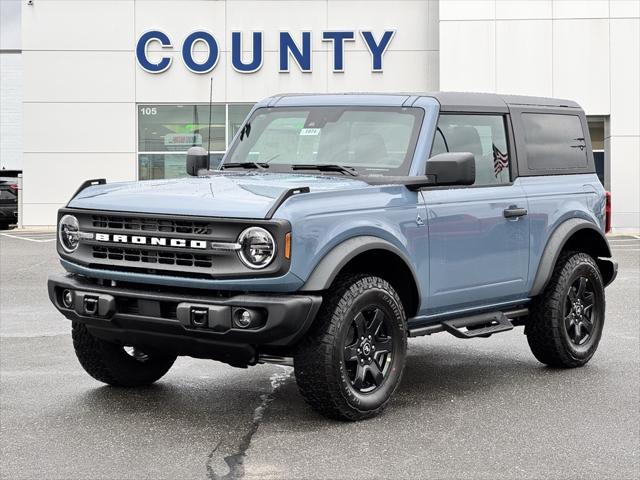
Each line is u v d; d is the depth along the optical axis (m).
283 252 5.80
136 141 27.03
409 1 26.66
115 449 5.72
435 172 6.62
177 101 26.88
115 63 26.89
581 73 25.50
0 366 8.25
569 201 8.12
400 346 6.56
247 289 5.88
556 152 8.19
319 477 5.20
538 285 7.79
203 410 6.66
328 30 26.73
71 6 26.84
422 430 6.16
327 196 6.17
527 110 7.99
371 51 26.70
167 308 6.09
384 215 6.48
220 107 26.89
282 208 5.88
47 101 26.98
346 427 6.22
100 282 6.43
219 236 5.88
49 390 7.28
